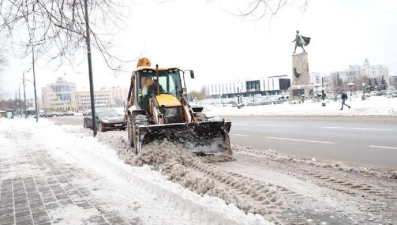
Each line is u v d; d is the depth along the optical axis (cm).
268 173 695
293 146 1105
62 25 512
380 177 635
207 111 1274
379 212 446
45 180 748
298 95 4484
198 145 893
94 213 502
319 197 515
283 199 504
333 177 639
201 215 452
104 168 847
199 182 582
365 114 2084
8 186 714
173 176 649
